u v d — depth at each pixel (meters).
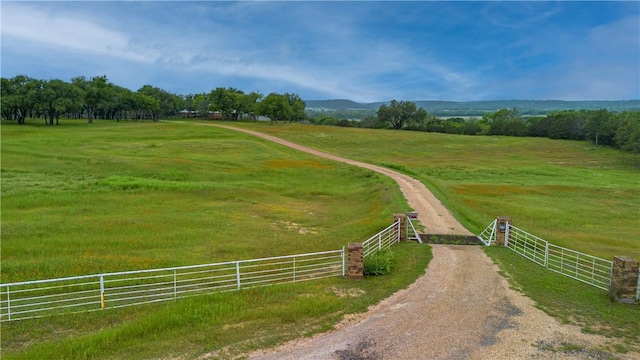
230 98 146.50
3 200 32.75
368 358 10.55
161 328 11.96
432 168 62.12
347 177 51.78
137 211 31.53
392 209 31.14
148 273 18.91
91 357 10.48
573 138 111.19
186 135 82.06
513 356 10.78
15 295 16.11
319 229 28.61
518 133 120.94
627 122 93.62
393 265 18.44
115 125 105.19
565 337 11.87
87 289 16.83
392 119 150.75
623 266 14.52
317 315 13.02
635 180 56.09
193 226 27.94
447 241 23.14
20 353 10.98
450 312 13.43
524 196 42.84
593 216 34.53
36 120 121.88
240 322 12.45
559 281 16.80
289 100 156.12
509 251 21.45
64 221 27.75
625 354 11.02
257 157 62.56
